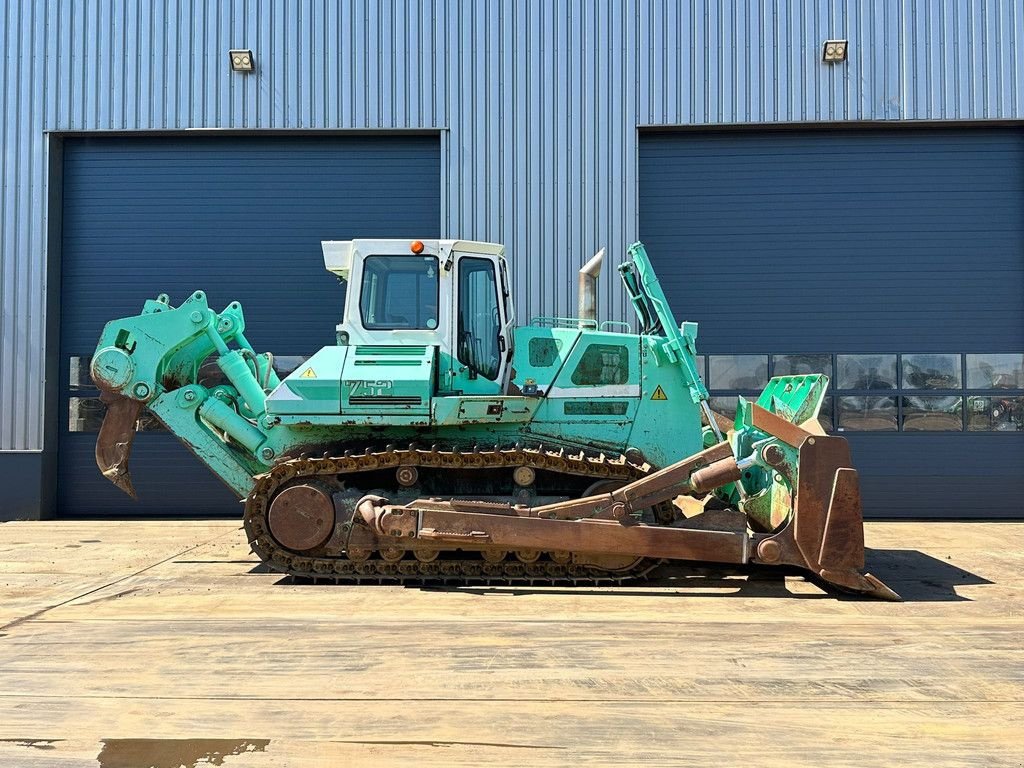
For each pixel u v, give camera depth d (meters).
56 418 10.48
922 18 10.13
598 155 10.26
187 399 6.65
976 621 5.12
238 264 10.57
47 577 6.45
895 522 9.98
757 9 10.20
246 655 4.33
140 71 10.33
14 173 10.35
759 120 10.19
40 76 10.36
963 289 10.36
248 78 10.28
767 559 5.66
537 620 5.07
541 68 10.27
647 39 10.24
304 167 10.58
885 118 10.12
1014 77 10.09
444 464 6.06
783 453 5.71
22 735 3.30
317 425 6.28
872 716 3.52
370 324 6.44
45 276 10.27
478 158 10.27
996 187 10.38
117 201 10.61
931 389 10.33
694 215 10.52
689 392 6.45
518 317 10.21
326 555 6.18
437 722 3.43
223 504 10.45
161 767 3.01
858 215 10.44
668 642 4.60
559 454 6.10
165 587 6.04
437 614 5.21
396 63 10.28
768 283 10.48
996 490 10.23
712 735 3.31
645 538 5.74
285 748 3.17
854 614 5.29
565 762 3.05
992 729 3.38
